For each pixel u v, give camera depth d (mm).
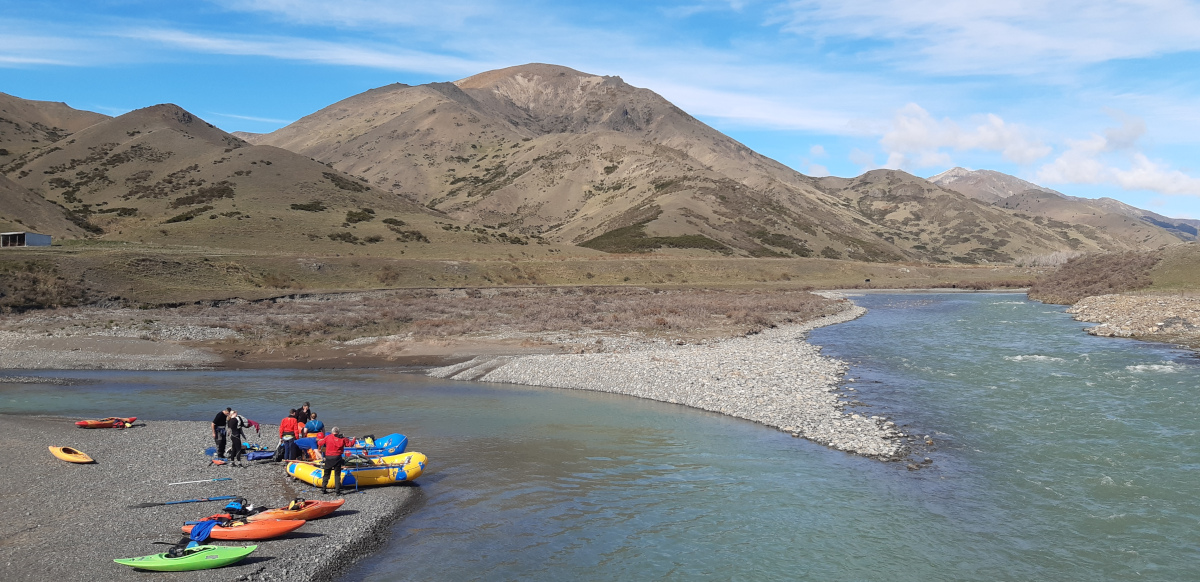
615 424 26922
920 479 20062
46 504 17094
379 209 145375
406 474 19828
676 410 29375
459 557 15211
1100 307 67250
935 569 14625
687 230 170125
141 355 43094
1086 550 15461
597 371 37188
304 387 34781
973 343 48312
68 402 30766
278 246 108688
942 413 27359
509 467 21531
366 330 54000
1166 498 18219
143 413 28734
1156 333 49312
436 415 28562
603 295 90625
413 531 16625
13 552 14242
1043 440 23438
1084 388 31516
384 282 88875
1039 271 148000
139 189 146875
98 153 171750
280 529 15836
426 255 114062
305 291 73062
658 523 17125
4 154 180250
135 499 17719
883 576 14336
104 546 14750
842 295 104562
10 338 45188
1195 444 22625
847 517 17375
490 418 28000
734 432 25594
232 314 58812
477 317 62156
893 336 53125
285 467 21078
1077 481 19594
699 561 15039
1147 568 14602
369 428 26359
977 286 123500
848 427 25234
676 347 45906
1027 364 38500
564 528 16828
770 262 137500
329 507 17328
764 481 20078
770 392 31359
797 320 64938
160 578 13508
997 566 14781
